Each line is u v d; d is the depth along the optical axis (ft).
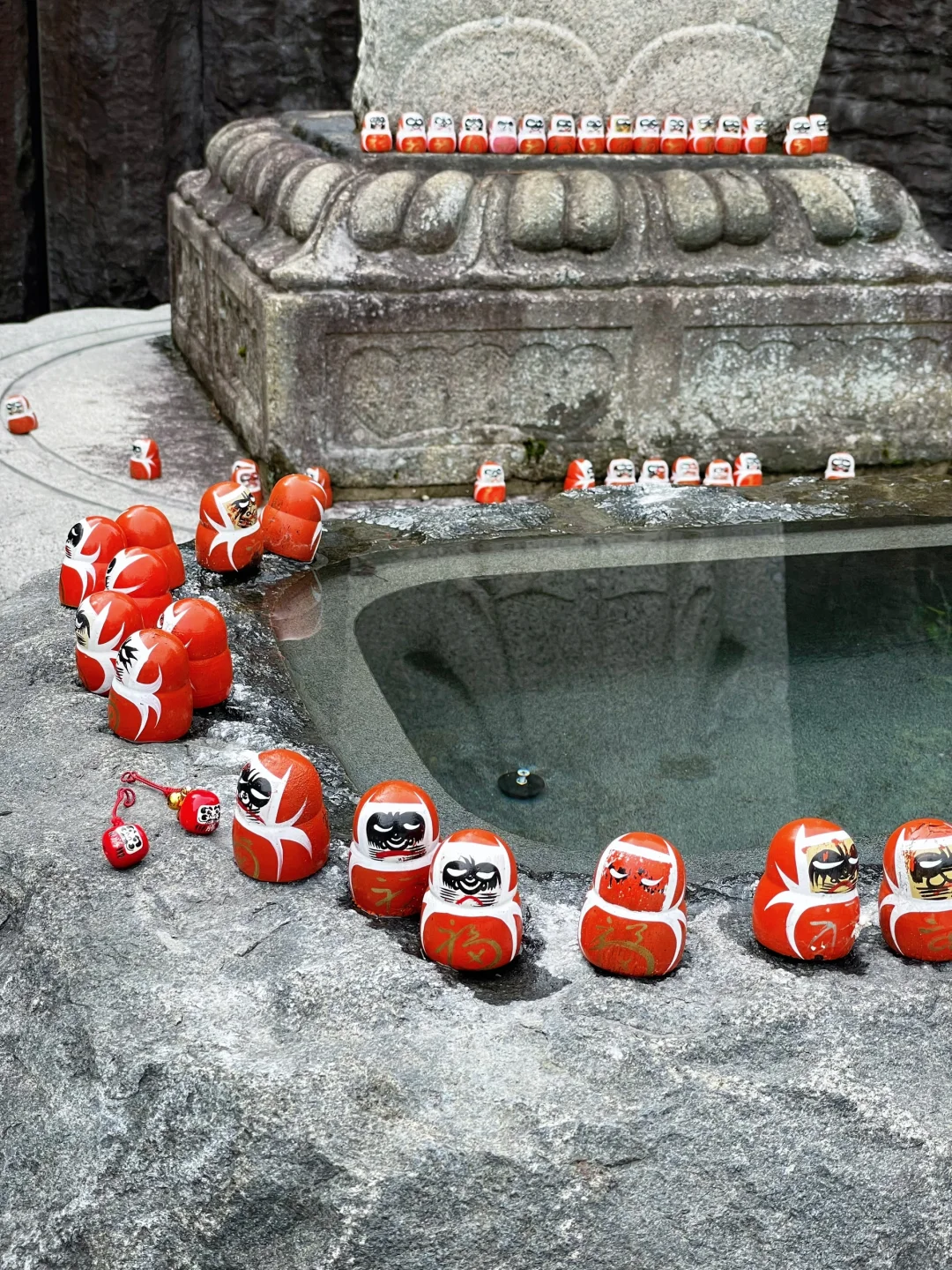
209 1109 2.27
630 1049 2.33
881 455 6.72
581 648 3.99
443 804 3.16
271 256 6.20
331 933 2.57
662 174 6.40
